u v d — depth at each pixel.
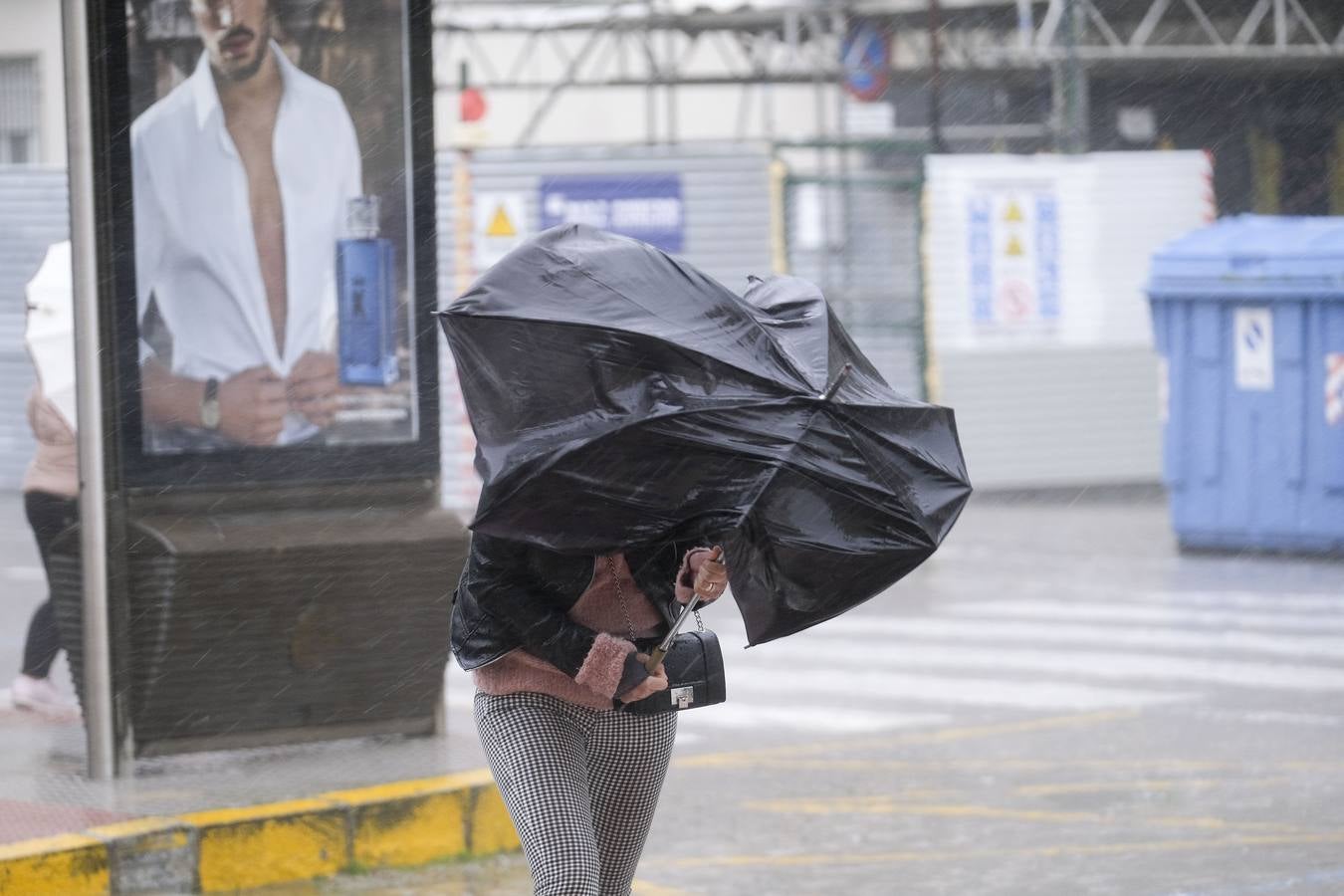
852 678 25.17
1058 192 49.16
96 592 15.79
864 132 58.03
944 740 20.98
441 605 17.27
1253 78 60.16
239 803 14.83
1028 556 37.84
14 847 13.48
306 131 17.00
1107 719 21.94
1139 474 49.69
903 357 48.47
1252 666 25.25
